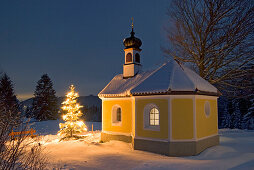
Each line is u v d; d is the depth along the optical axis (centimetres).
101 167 780
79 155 980
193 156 996
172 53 2025
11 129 434
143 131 1124
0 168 422
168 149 1012
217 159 916
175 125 1027
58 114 4000
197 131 1042
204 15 1833
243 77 1836
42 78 3950
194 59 1936
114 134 1359
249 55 1728
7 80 2298
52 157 912
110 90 1452
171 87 1037
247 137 1590
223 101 3703
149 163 838
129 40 1581
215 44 1788
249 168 677
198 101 1078
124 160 892
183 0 1911
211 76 1858
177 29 1975
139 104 1154
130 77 1534
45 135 1862
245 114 3291
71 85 1680
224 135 1752
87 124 3206
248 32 1678
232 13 1756
